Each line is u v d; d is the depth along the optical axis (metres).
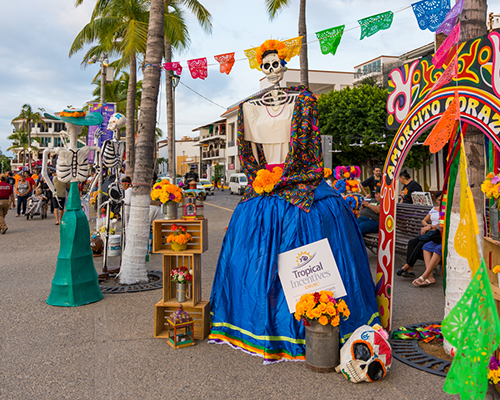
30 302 5.01
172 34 16.66
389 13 3.47
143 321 4.32
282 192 3.71
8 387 2.89
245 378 3.01
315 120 3.78
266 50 4.00
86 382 2.97
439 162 24.23
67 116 5.32
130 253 5.86
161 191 4.04
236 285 3.65
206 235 4.14
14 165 80.62
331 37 3.78
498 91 2.85
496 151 4.25
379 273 4.03
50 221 14.23
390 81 4.09
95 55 18.66
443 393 2.76
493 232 3.30
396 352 3.43
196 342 3.76
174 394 2.79
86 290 4.98
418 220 6.89
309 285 3.41
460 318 1.94
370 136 22.92
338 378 3.00
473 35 3.26
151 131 5.96
